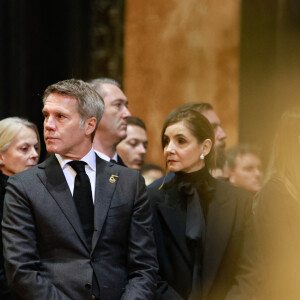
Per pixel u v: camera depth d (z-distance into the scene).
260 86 13.27
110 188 5.73
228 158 9.66
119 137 7.56
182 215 6.31
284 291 6.10
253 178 9.48
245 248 6.21
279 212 6.18
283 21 13.14
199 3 13.66
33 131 7.06
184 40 13.77
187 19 13.76
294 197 6.33
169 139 6.49
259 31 13.28
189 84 13.70
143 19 14.04
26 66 13.80
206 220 6.31
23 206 5.49
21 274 5.22
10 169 6.91
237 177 9.53
